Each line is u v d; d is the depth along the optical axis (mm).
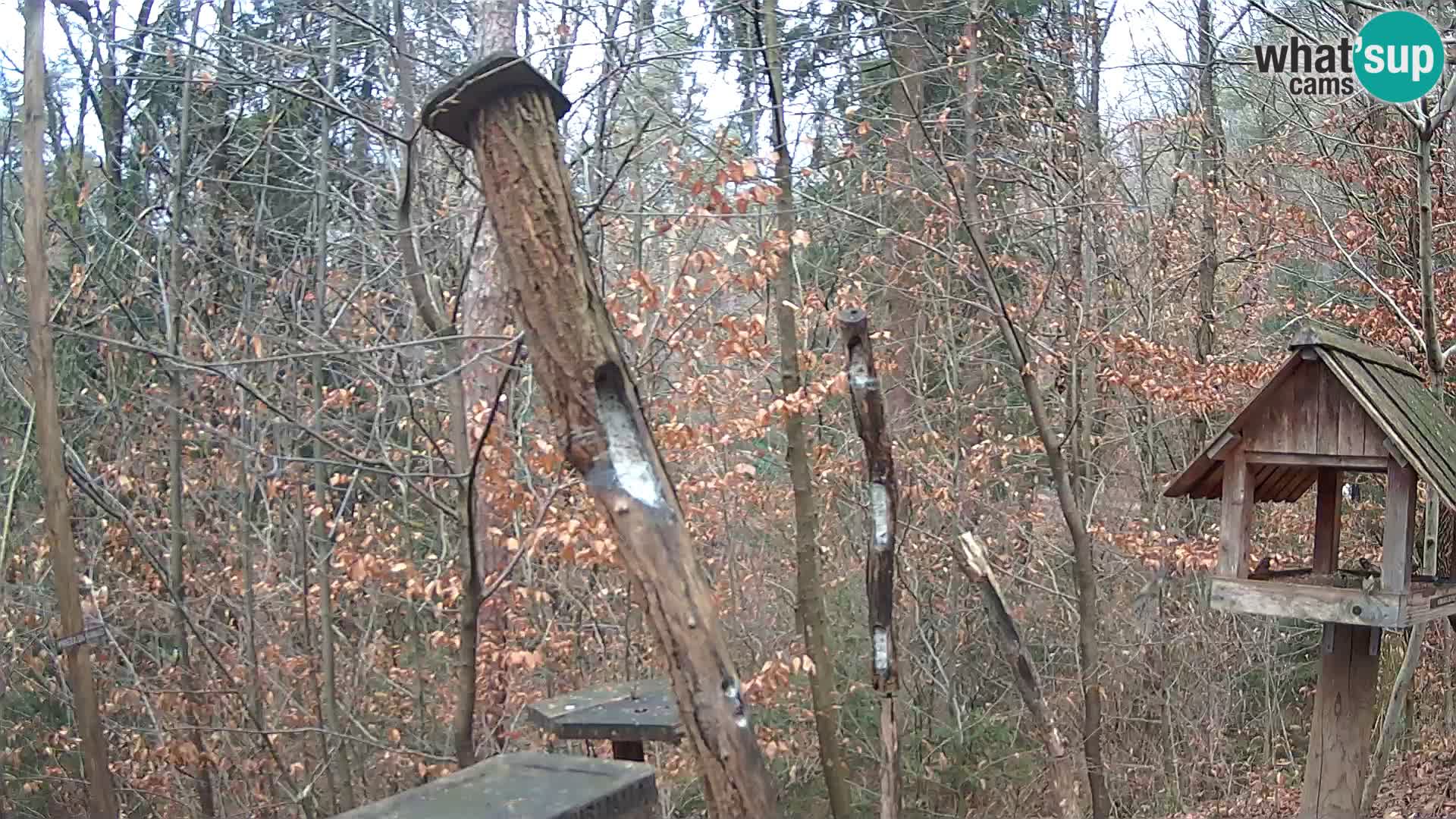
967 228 6816
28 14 4535
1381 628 4934
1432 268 5801
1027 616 9641
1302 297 12109
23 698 8297
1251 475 5145
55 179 8211
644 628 8016
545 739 6832
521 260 2303
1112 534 9289
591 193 6242
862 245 9984
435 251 7090
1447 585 5016
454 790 2434
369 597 8227
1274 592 4895
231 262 8523
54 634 7746
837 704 7945
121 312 7695
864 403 3357
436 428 7105
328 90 5957
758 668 8406
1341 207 11383
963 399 10430
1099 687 7094
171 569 7441
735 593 8789
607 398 2312
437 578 6727
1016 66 9695
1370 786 6465
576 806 2289
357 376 7535
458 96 2303
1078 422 8320
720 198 5613
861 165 9344
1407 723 10211
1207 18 10094
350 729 8031
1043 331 9344
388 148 6859
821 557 9516
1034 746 9086
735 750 2166
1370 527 10391
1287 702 11008
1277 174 10781
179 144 7879
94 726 4688
